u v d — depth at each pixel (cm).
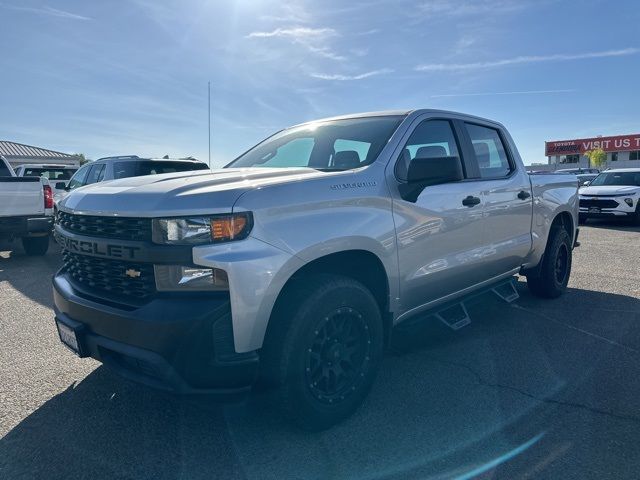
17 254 966
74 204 308
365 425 299
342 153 362
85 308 277
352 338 301
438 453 270
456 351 417
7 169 1086
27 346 432
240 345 248
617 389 344
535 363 390
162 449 276
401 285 336
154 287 256
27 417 310
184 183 277
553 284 562
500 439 282
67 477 251
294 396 269
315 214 280
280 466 260
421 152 372
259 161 423
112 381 361
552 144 5994
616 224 1459
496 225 438
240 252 247
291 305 270
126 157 1002
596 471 251
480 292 450
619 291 614
